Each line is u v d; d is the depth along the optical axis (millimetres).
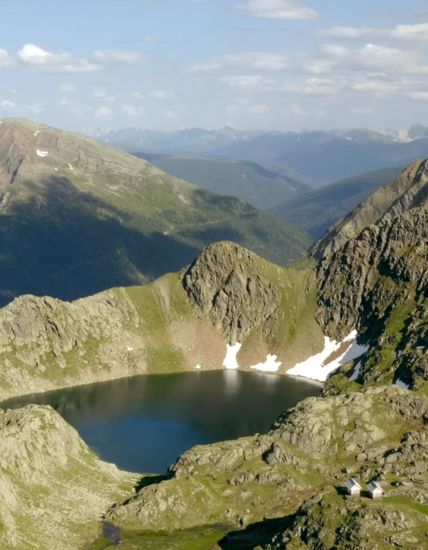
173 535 170500
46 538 163875
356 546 135625
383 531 137875
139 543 166500
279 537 147750
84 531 172500
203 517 178500
